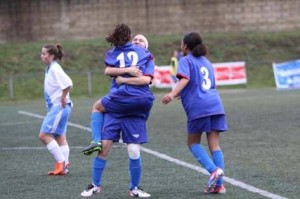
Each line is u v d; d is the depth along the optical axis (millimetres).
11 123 46625
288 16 98125
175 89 20266
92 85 80750
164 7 97062
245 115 46625
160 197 20156
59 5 95875
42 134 25234
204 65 20750
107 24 96250
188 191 20953
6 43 93938
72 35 96000
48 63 25641
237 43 92250
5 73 81688
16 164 27953
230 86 80938
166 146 31953
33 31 95688
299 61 82000
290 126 39062
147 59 20203
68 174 25047
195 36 20734
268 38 93875
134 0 96500
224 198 19703
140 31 96875
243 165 25734
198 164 26219
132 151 20109
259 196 19812
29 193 21406
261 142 32562
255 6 97750
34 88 79062
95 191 20641
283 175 23344
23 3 95562
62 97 25234
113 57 20188
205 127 20500
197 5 97875
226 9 97938
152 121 44781
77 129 41000
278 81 81562
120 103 19797
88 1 95875
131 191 20422
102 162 20438
